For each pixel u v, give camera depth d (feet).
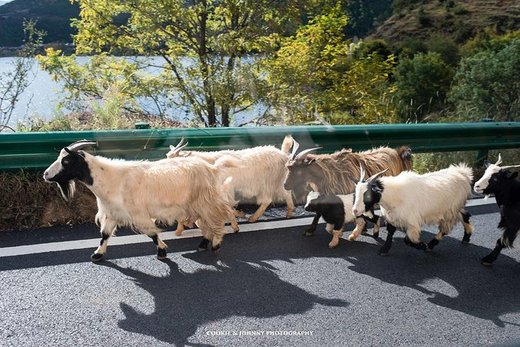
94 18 42.96
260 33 43.24
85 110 35.76
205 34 43.60
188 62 41.70
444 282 16.40
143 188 16.87
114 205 16.74
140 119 33.58
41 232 19.01
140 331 12.97
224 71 39.37
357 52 47.21
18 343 12.30
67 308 13.94
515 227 17.54
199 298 14.74
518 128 28.27
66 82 38.65
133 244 18.37
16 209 19.95
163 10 41.27
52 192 20.63
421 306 14.75
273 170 21.15
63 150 16.40
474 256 18.66
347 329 13.38
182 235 19.52
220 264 17.08
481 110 53.26
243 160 20.63
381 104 44.21
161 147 22.33
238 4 42.14
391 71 46.26
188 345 12.43
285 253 18.25
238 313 13.99
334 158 20.86
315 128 24.59
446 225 18.98
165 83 39.86
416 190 18.11
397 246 19.42
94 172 16.55
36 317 13.43
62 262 16.69
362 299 15.05
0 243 17.92
